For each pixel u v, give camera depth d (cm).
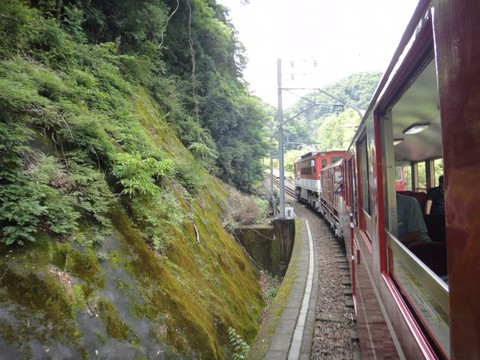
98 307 301
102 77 658
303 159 2359
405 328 175
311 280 773
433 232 353
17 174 325
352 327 546
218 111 1392
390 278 234
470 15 93
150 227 467
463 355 101
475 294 94
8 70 410
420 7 130
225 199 1216
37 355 238
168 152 809
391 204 241
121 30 872
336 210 1179
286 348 473
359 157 419
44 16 641
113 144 521
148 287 376
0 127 334
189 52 1306
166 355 327
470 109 94
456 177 103
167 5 1141
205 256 624
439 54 114
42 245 305
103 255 351
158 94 1015
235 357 441
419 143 428
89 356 264
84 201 385
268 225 1154
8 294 258
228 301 581
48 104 424
